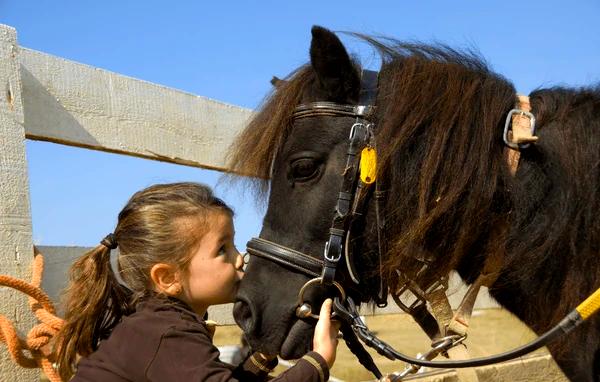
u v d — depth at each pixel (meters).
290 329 1.52
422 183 1.54
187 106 2.34
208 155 2.41
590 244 1.57
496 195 1.59
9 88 1.67
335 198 1.53
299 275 1.53
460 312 1.62
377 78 1.64
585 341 1.67
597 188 1.58
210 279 1.46
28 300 1.68
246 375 1.56
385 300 1.64
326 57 1.54
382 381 1.47
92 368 1.32
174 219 1.43
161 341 1.30
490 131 1.57
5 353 1.61
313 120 1.58
